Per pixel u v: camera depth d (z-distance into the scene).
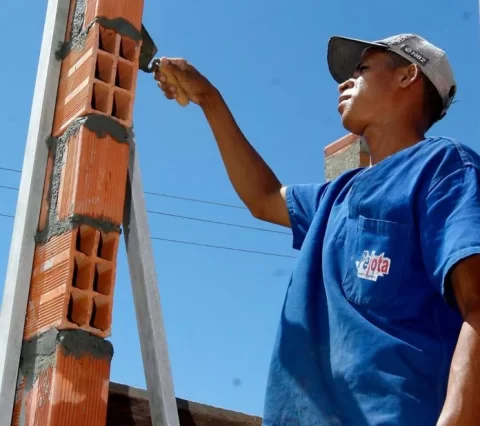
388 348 2.01
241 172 2.95
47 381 2.18
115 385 2.76
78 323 2.24
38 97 2.65
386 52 2.54
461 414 1.72
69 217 2.32
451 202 2.03
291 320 2.25
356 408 2.00
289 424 2.12
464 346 1.80
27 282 2.41
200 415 3.00
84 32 2.57
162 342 2.25
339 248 2.25
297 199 2.77
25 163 2.57
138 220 2.38
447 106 2.55
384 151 2.48
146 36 2.73
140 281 2.32
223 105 2.98
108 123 2.44
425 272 2.08
